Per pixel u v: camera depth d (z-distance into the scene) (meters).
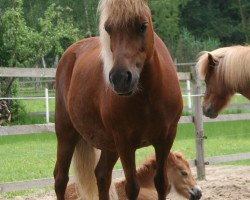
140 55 4.34
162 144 4.93
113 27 4.30
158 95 4.68
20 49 20.27
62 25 22.53
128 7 4.28
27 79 31.84
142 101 4.62
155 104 4.68
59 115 6.12
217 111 7.61
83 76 5.39
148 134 4.81
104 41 4.55
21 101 21.23
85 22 36.19
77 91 5.43
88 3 36.06
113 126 4.80
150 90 4.61
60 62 6.23
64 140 6.12
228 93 7.42
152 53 4.54
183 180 7.55
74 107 5.50
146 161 7.49
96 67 5.17
